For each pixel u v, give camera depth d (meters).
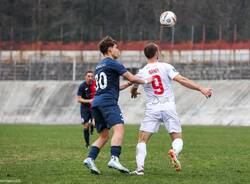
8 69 188.38
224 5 196.88
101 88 34.81
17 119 150.38
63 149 55.72
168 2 197.75
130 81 35.00
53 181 32.75
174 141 34.91
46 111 148.88
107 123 34.66
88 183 31.86
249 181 33.19
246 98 129.62
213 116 126.88
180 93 137.00
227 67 166.00
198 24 195.38
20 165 41.09
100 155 48.47
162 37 192.62
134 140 69.50
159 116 35.56
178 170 34.38
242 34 191.25
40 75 184.62
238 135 80.31
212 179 33.84
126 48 182.75
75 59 185.75
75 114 143.25
